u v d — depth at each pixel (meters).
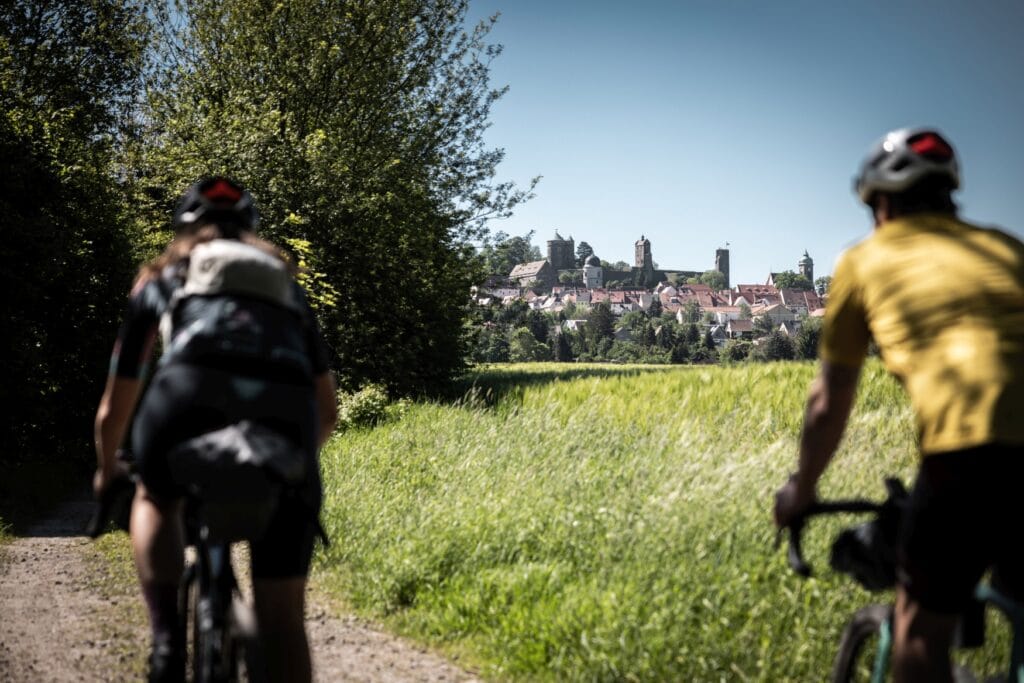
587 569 5.82
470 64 28.50
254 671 2.54
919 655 2.23
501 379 28.44
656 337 197.88
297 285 2.96
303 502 2.66
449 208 27.98
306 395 2.67
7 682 4.69
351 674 4.88
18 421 16.94
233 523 2.41
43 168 17.44
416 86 28.06
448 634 5.57
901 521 2.43
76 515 12.30
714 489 6.01
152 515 2.81
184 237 2.91
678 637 4.52
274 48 25.73
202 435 2.52
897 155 2.43
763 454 6.88
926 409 2.16
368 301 23.36
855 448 7.33
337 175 22.64
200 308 2.64
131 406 2.84
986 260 2.28
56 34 28.70
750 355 177.12
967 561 2.15
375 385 23.09
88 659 5.12
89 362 19.56
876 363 11.99
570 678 4.61
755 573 4.82
